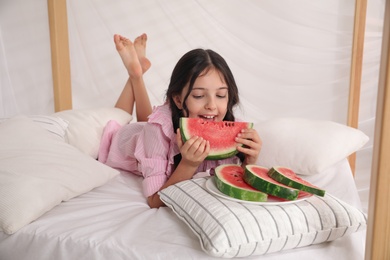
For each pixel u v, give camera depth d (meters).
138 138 1.38
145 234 0.97
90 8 2.20
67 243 0.97
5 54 2.19
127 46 1.88
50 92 2.21
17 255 1.03
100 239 0.95
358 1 1.95
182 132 1.14
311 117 2.22
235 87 1.29
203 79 1.20
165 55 2.23
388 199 0.80
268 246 0.88
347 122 2.07
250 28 2.16
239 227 0.86
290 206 0.95
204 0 2.15
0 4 2.15
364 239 1.01
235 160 1.38
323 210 0.96
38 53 2.18
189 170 1.16
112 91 2.27
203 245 0.87
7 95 2.21
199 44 2.20
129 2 2.20
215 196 0.98
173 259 0.88
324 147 1.33
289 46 2.16
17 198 1.04
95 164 1.31
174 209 1.02
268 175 1.03
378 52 2.08
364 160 2.13
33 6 2.14
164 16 2.20
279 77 2.20
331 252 0.94
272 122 1.49
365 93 2.12
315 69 2.17
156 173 1.23
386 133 0.78
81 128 1.61
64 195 1.15
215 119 1.27
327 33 2.13
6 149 1.19
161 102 2.28
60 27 1.98
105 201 1.20
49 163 1.19
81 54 2.22
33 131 1.30
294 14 2.12
